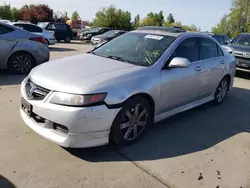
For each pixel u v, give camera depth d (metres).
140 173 2.98
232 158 3.47
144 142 3.69
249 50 9.04
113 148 3.46
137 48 4.22
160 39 4.32
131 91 3.31
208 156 3.47
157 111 3.88
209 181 2.95
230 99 6.28
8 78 6.66
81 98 2.96
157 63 3.84
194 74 4.43
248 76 9.55
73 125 2.96
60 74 3.35
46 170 2.91
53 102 3.05
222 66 5.31
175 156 3.39
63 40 22.95
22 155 3.14
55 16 41.72
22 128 3.79
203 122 4.63
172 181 2.89
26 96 3.33
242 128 4.51
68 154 3.23
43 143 3.43
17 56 7.04
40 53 7.37
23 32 7.16
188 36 4.51
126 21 40.88
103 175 2.90
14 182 2.68
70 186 2.68
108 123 3.14
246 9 39.09
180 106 4.39
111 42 4.69
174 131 4.15
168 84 3.88
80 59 4.02
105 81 3.20
